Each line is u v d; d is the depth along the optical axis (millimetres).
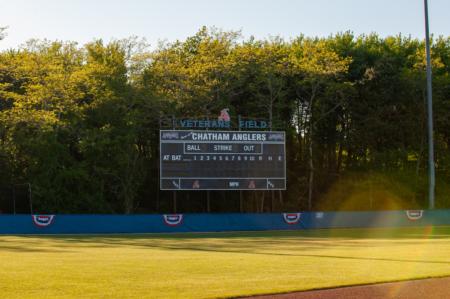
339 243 28734
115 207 53781
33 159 50125
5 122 49125
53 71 52969
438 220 47875
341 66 55375
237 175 42281
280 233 39875
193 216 43250
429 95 47750
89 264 17594
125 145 52500
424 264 17516
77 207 50906
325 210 58688
